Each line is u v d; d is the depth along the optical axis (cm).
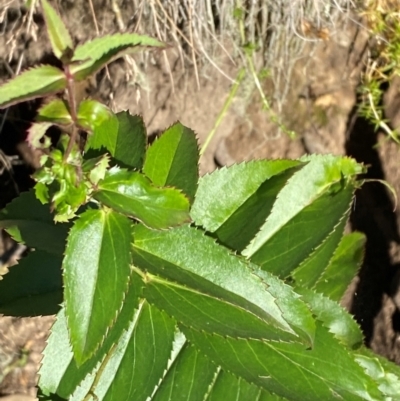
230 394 31
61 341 28
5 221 31
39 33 40
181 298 27
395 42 47
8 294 32
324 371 30
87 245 23
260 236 35
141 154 27
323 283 40
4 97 18
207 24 45
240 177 31
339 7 45
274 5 45
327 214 35
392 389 35
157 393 31
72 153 20
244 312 27
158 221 22
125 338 29
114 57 19
